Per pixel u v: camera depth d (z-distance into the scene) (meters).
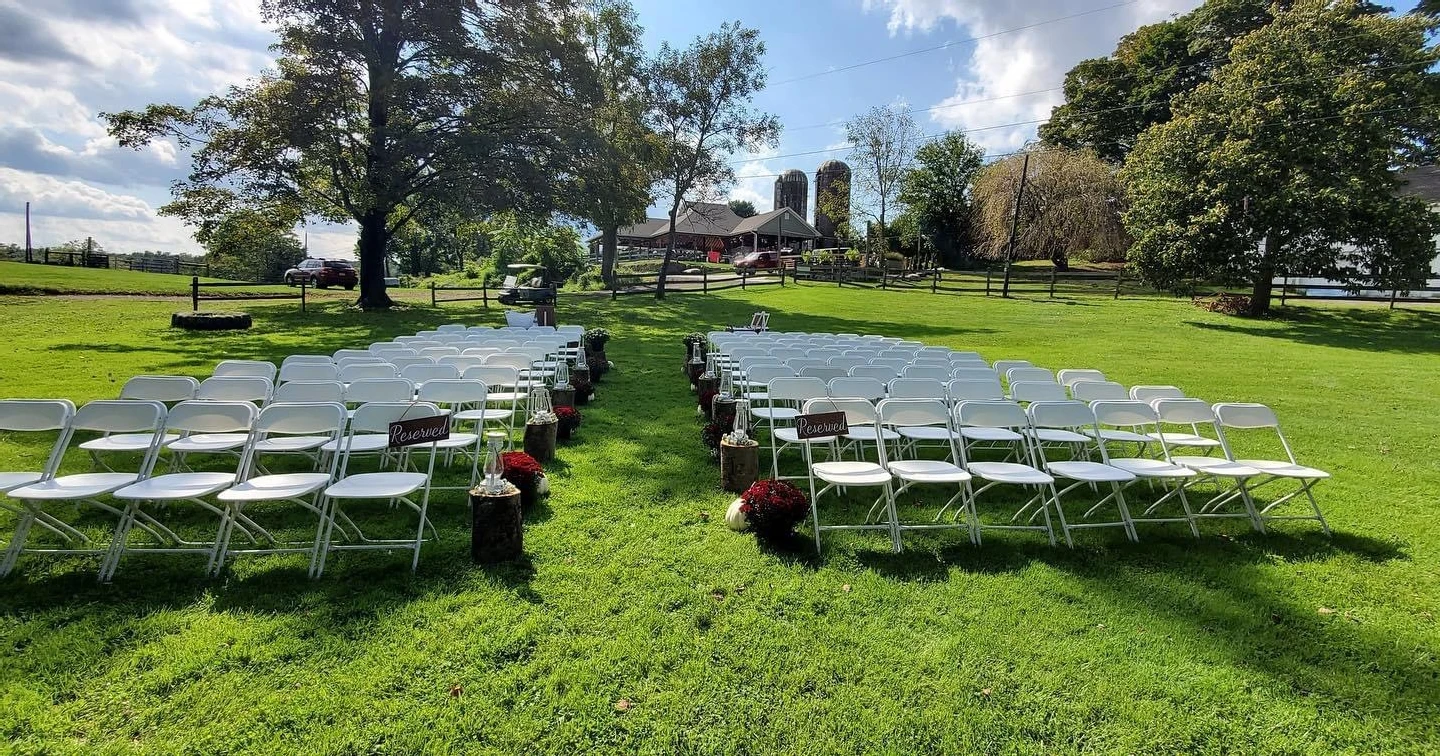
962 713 2.55
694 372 9.42
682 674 2.74
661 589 3.42
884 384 6.17
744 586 3.49
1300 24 17.72
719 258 49.88
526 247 33.28
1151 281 19.89
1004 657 2.90
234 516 3.68
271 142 15.40
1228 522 4.63
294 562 3.64
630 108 24.22
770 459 6.07
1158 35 32.94
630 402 8.22
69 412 3.78
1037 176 31.28
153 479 3.68
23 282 19.25
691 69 24.84
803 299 24.78
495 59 17.64
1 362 9.34
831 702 2.59
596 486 5.00
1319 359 12.95
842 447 5.72
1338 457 6.28
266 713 2.45
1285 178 17.55
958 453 5.03
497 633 2.98
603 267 30.83
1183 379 10.57
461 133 17.59
